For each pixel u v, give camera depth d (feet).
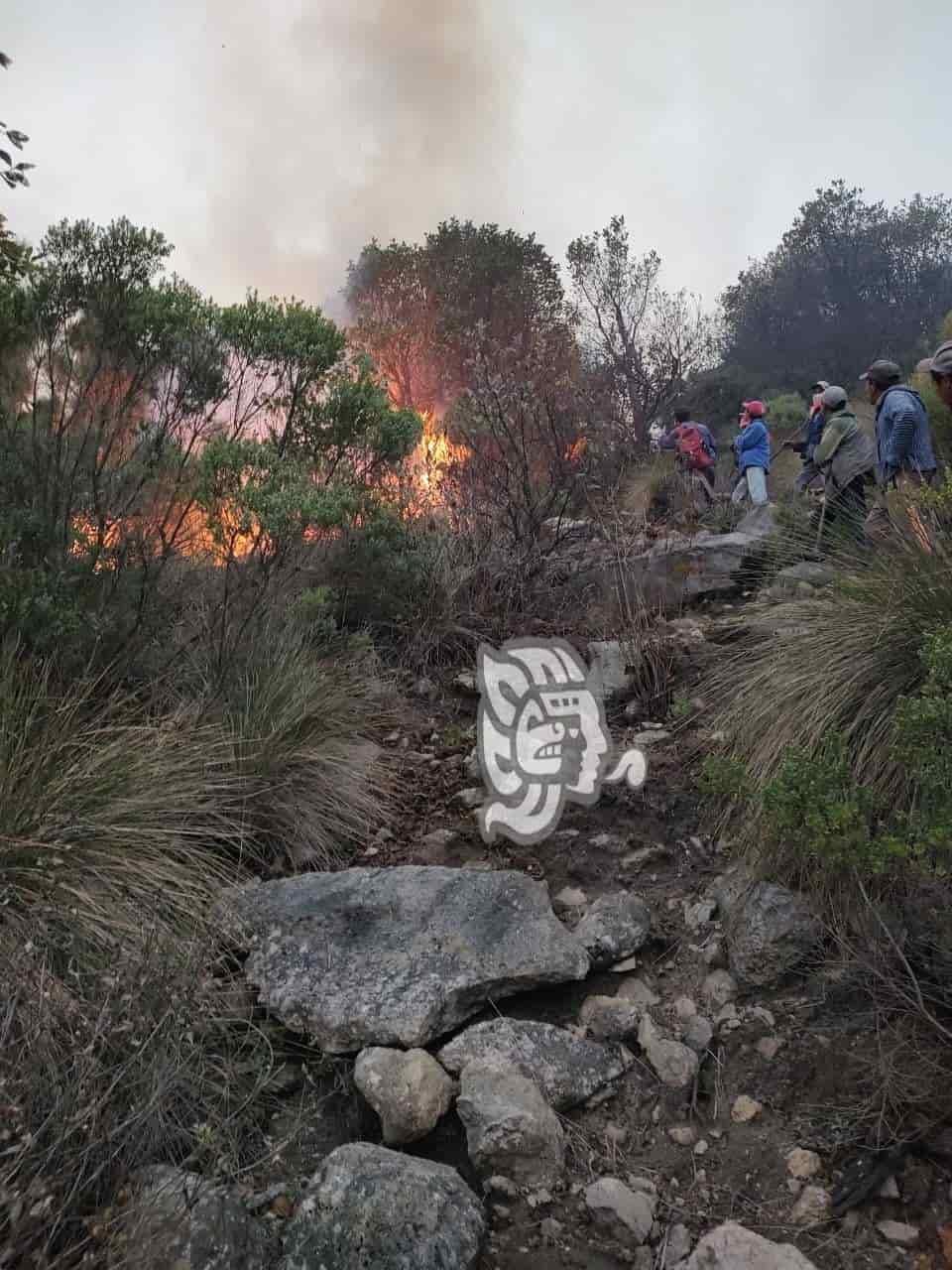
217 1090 7.06
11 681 9.86
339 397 13.58
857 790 7.67
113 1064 6.46
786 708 11.21
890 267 109.91
